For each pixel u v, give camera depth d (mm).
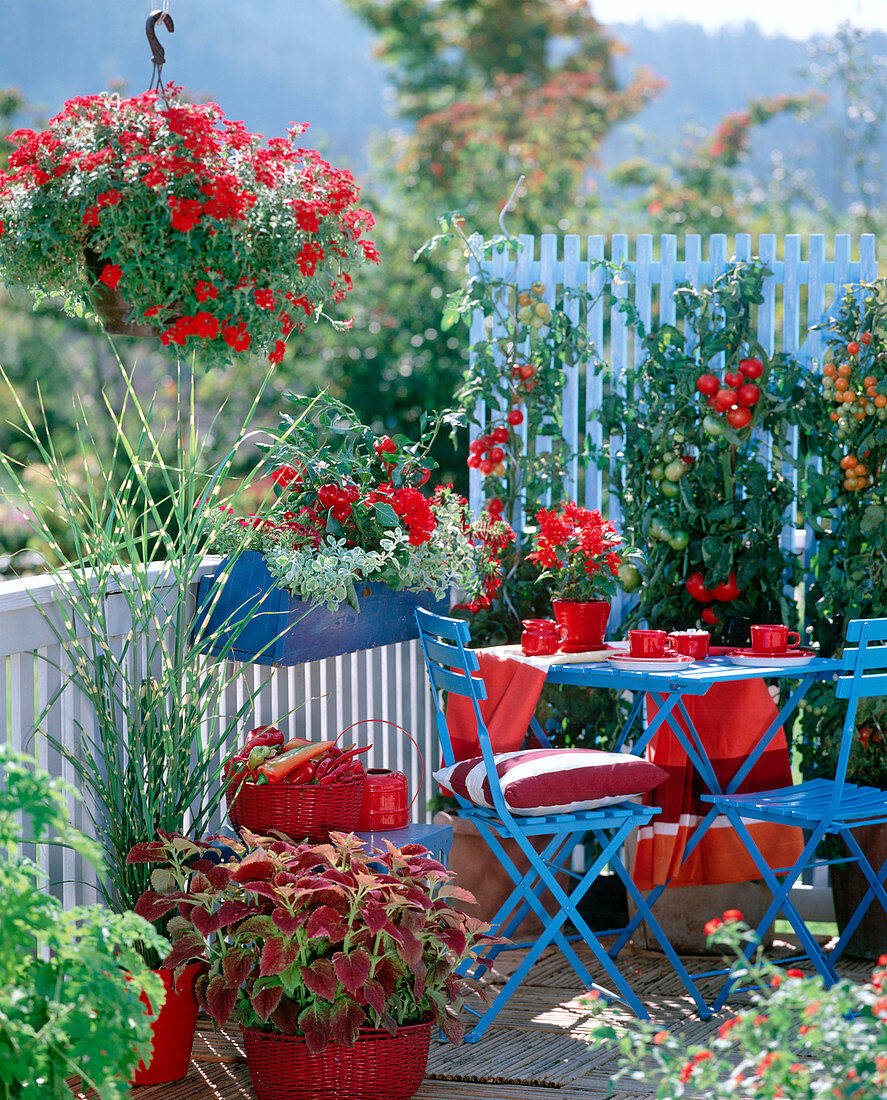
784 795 3947
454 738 4203
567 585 4266
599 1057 3512
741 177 13258
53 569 3303
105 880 3598
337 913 3066
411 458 4418
